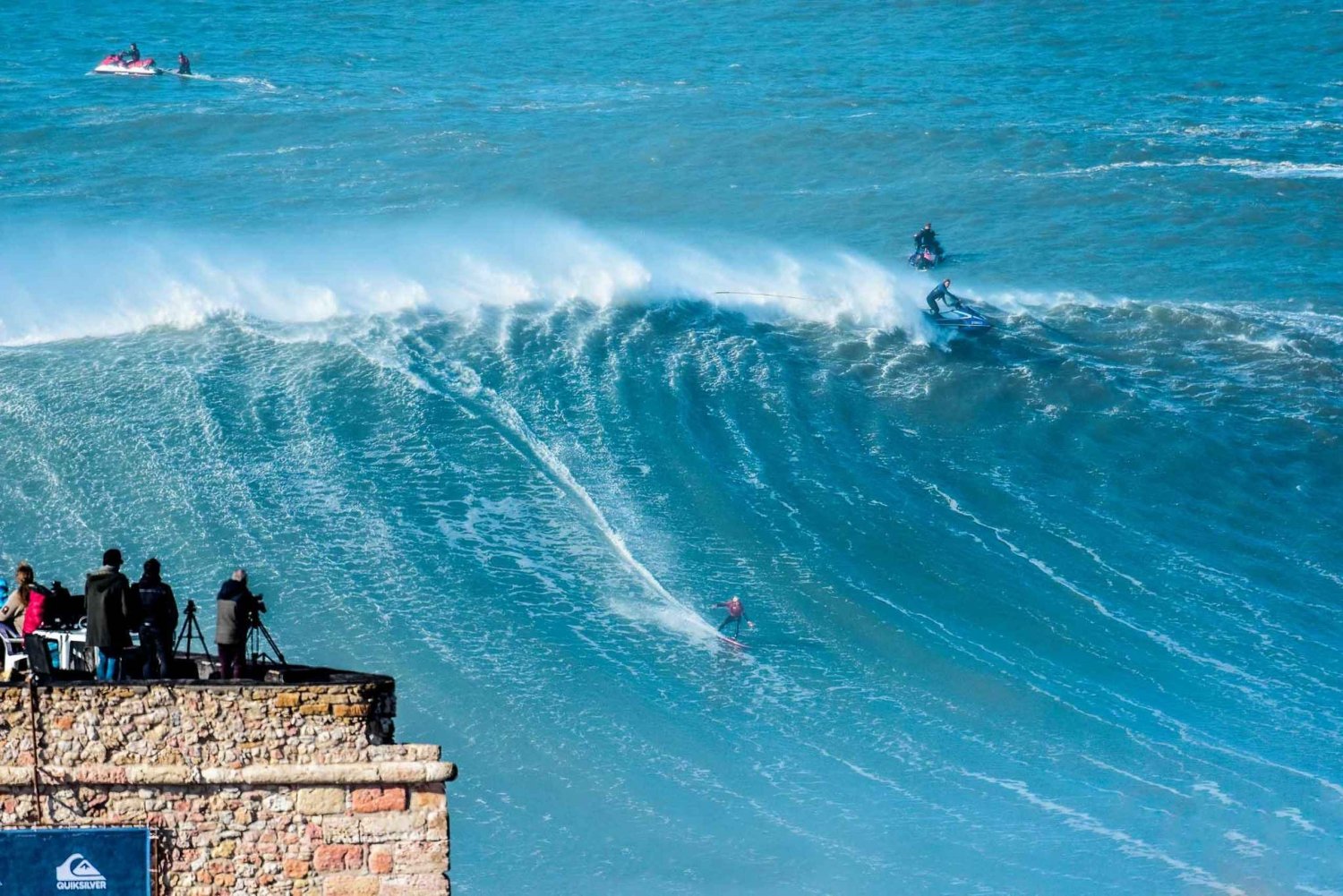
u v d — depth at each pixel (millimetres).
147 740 58219
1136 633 136125
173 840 58219
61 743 58156
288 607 130250
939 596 140500
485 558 140250
